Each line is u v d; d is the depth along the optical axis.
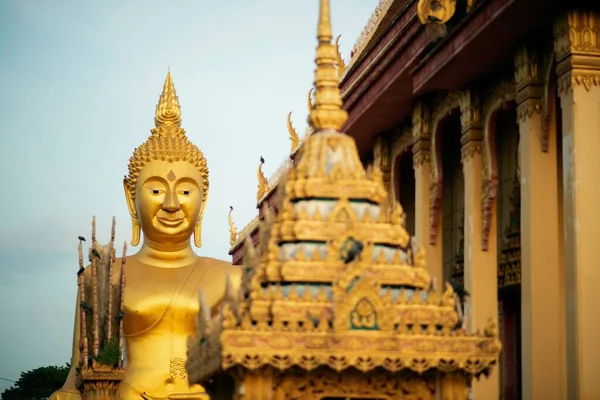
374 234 14.05
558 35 23.81
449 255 35.91
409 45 30.55
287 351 12.98
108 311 27.70
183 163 32.28
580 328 22.34
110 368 27.36
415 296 13.64
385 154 37.44
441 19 27.88
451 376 13.77
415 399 13.87
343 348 13.10
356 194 14.31
